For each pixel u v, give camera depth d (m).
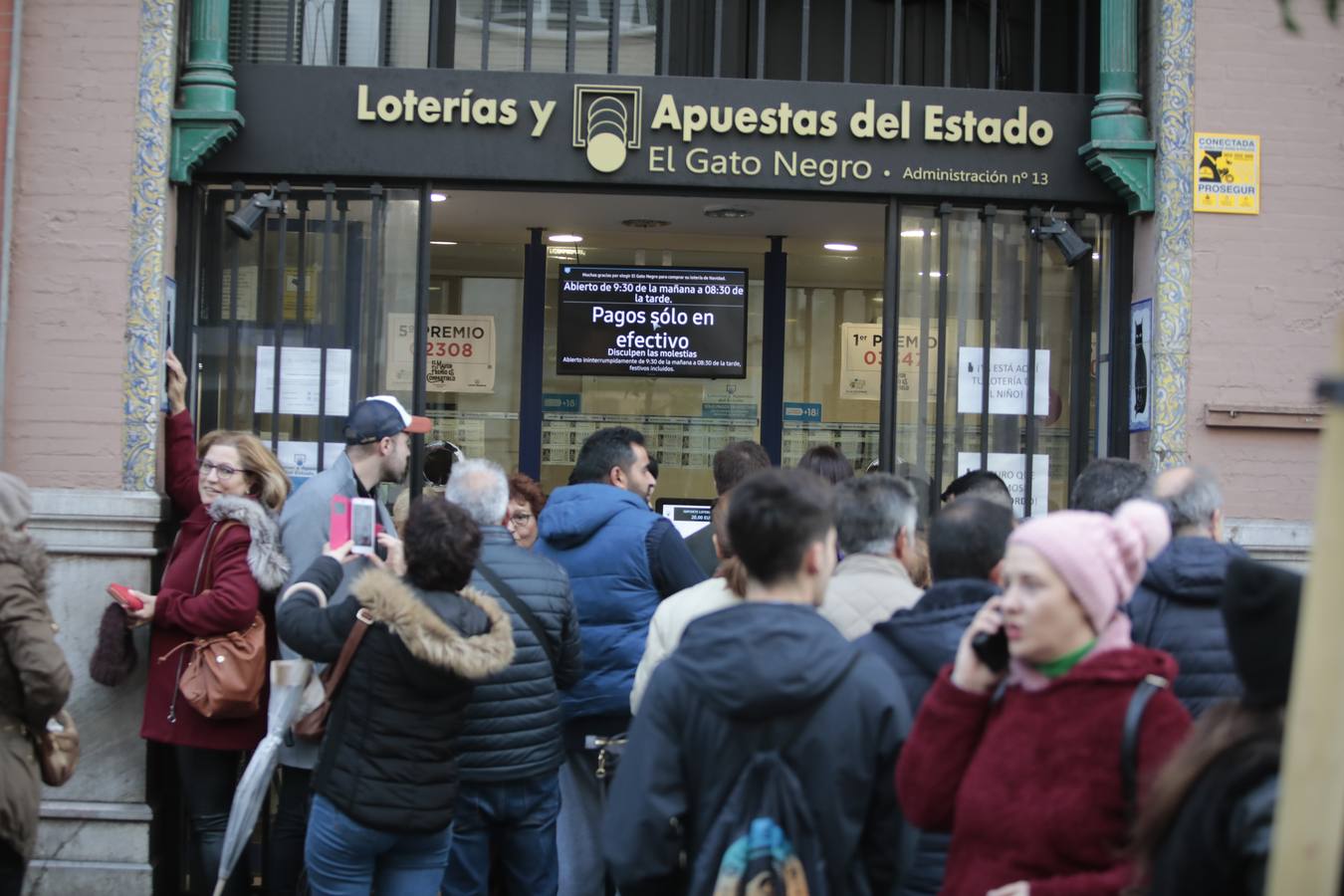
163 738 5.44
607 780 4.71
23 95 5.89
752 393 8.68
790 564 3.04
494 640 4.18
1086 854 2.51
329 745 4.17
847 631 3.77
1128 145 6.27
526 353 8.57
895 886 3.06
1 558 4.02
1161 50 6.29
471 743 4.58
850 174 6.36
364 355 6.39
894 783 2.97
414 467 6.40
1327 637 1.40
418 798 4.14
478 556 4.29
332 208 6.36
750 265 8.66
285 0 6.49
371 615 4.09
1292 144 6.25
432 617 4.05
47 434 5.87
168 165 6.00
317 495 5.27
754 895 2.84
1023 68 6.99
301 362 6.38
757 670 2.91
